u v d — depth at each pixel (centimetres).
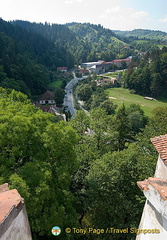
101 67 16325
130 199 1540
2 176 1154
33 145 1371
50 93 8419
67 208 1368
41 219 1186
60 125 1731
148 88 9781
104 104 7006
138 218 1466
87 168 1805
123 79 11594
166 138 838
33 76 8350
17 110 1664
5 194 575
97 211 1655
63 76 13838
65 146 1499
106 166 1570
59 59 15875
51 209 1210
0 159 1256
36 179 1161
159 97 9569
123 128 3384
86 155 1920
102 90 10194
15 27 14738
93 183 1484
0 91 2508
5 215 449
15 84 6294
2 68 6556
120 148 3089
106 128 2773
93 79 12706
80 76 14475
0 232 417
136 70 10906
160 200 540
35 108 2197
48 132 1438
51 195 1248
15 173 1148
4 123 1277
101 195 1529
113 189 1517
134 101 8969
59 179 1334
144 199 1470
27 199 1056
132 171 1537
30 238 611
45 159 1416
